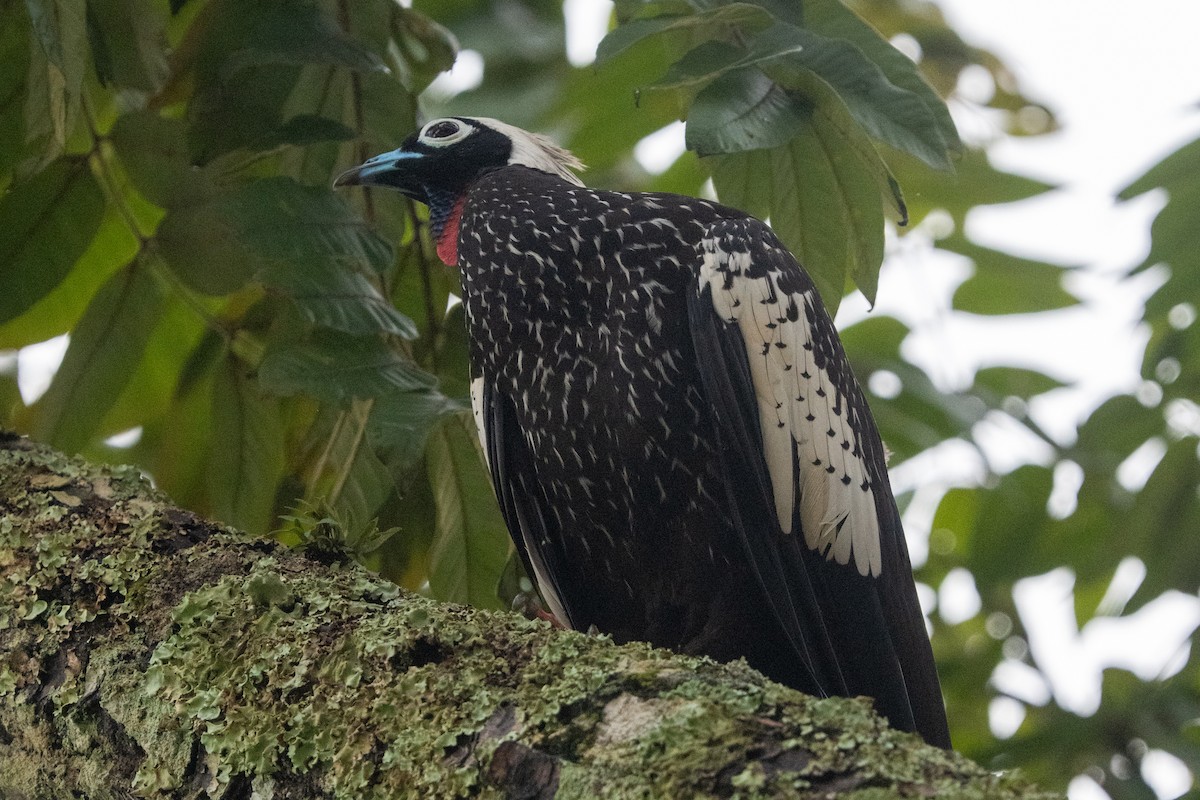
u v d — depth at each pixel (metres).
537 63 9.94
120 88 7.47
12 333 8.16
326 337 6.92
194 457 8.20
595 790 3.45
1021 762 11.23
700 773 3.35
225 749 4.12
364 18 7.57
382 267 7.04
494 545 7.70
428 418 6.70
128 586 4.74
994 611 12.44
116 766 4.41
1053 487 11.51
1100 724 11.21
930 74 11.47
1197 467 10.71
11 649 4.71
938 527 12.00
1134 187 9.88
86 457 9.51
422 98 10.53
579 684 3.80
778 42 6.46
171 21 8.00
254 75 7.25
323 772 3.94
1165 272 9.95
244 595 4.53
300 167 8.07
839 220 7.14
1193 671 11.11
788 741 3.38
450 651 4.12
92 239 7.50
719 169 7.23
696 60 6.38
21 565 4.89
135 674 4.46
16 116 7.49
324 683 4.11
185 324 8.25
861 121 6.33
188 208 7.25
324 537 5.07
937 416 11.19
